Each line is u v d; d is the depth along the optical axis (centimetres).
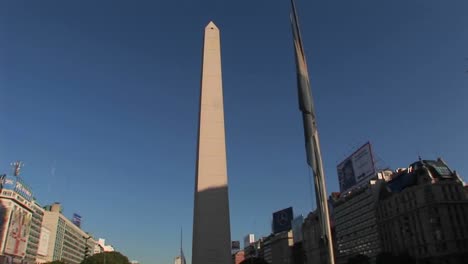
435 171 12700
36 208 19738
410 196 12900
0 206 16000
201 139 4544
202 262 4100
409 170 13650
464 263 11269
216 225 4225
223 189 4356
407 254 11375
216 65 4934
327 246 2461
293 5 2989
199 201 4300
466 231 11862
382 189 14575
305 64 2892
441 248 11619
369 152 15300
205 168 4422
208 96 4753
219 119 4656
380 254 11856
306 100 2773
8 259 16275
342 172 17188
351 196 16438
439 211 11950
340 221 17350
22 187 17575
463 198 12294
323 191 2583
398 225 13350
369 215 15025
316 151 2680
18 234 17200
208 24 5200
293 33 2967
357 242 15838
